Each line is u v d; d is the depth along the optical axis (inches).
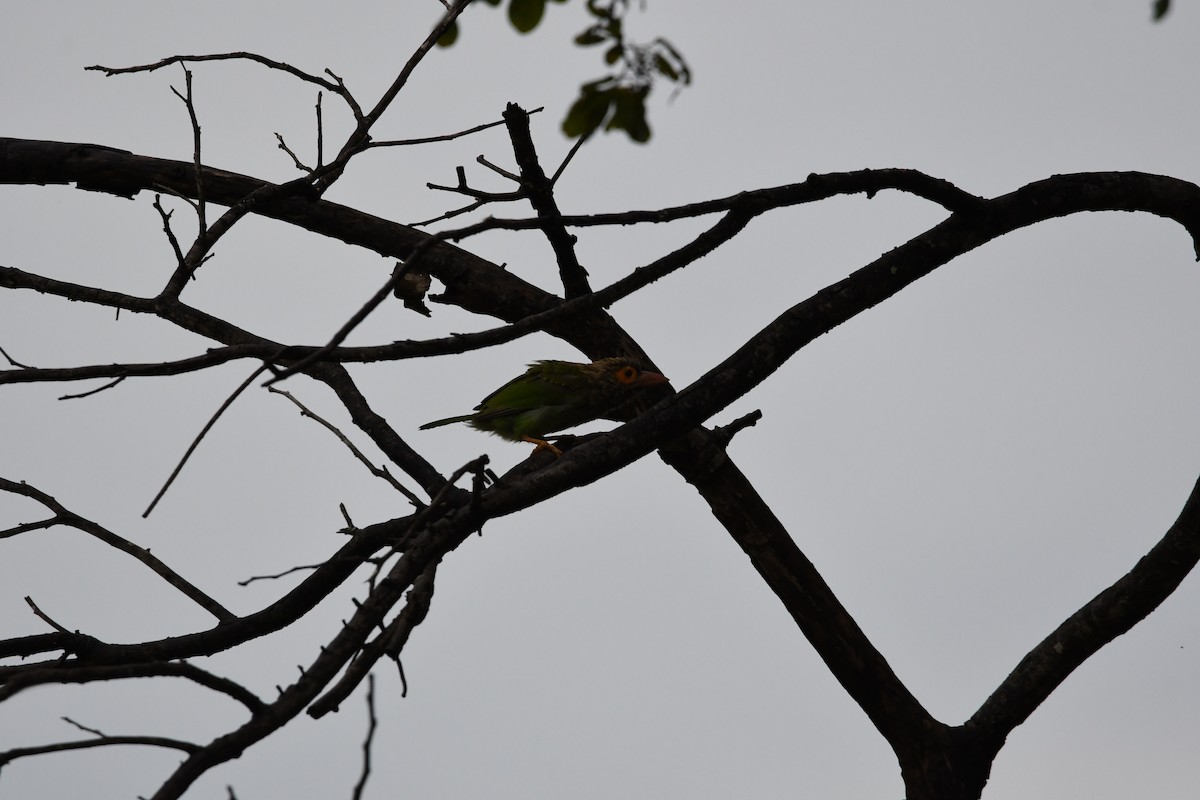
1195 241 471.2
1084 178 433.7
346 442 372.8
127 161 495.8
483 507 311.1
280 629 414.3
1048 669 462.0
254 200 403.9
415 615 301.9
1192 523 428.8
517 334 311.4
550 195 404.8
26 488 422.3
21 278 388.2
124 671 234.8
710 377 360.8
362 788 229.1
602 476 341.4
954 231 409.7
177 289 387.2
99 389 301.0
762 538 478.6
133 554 421.7
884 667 481.1
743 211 337.7
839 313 386.3
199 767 239.5
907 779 480.7
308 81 417.7
